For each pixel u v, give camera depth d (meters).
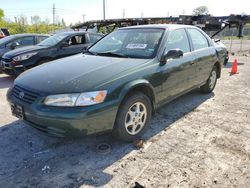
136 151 3.29
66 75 3.18
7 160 3.09
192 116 4.48
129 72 3.31
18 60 6.88
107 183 2.68
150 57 3.76
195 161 3.08
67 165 2.99
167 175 2.81
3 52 8.59
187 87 4.61
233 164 3.03
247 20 12.00
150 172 2.86
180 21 12.73
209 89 5.72
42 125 2.97
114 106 3.04
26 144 3.47
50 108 2.85
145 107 3.57
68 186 2.64
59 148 3.36
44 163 3.03
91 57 3.96
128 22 14.05
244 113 4.66
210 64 5.32
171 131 3.87
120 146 3.41
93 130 2.96
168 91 4.02
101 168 2.94
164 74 3.81
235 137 3.71
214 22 12.12
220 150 3.34
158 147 3.39
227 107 4.96
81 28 16.81
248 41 31.88
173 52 3.75
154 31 4.24
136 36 4.28
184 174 2.83
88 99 2.85
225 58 6.10
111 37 4.61
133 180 2.73
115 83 3.08
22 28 42.50
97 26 15.50
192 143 3.52
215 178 2.77
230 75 8.17
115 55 3.98
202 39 5.25
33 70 3.67
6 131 3.85
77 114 2.78
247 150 3.35
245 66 10.16
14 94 3.29
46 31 43.56
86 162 3.05
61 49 7.52
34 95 2.99
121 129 3.28
